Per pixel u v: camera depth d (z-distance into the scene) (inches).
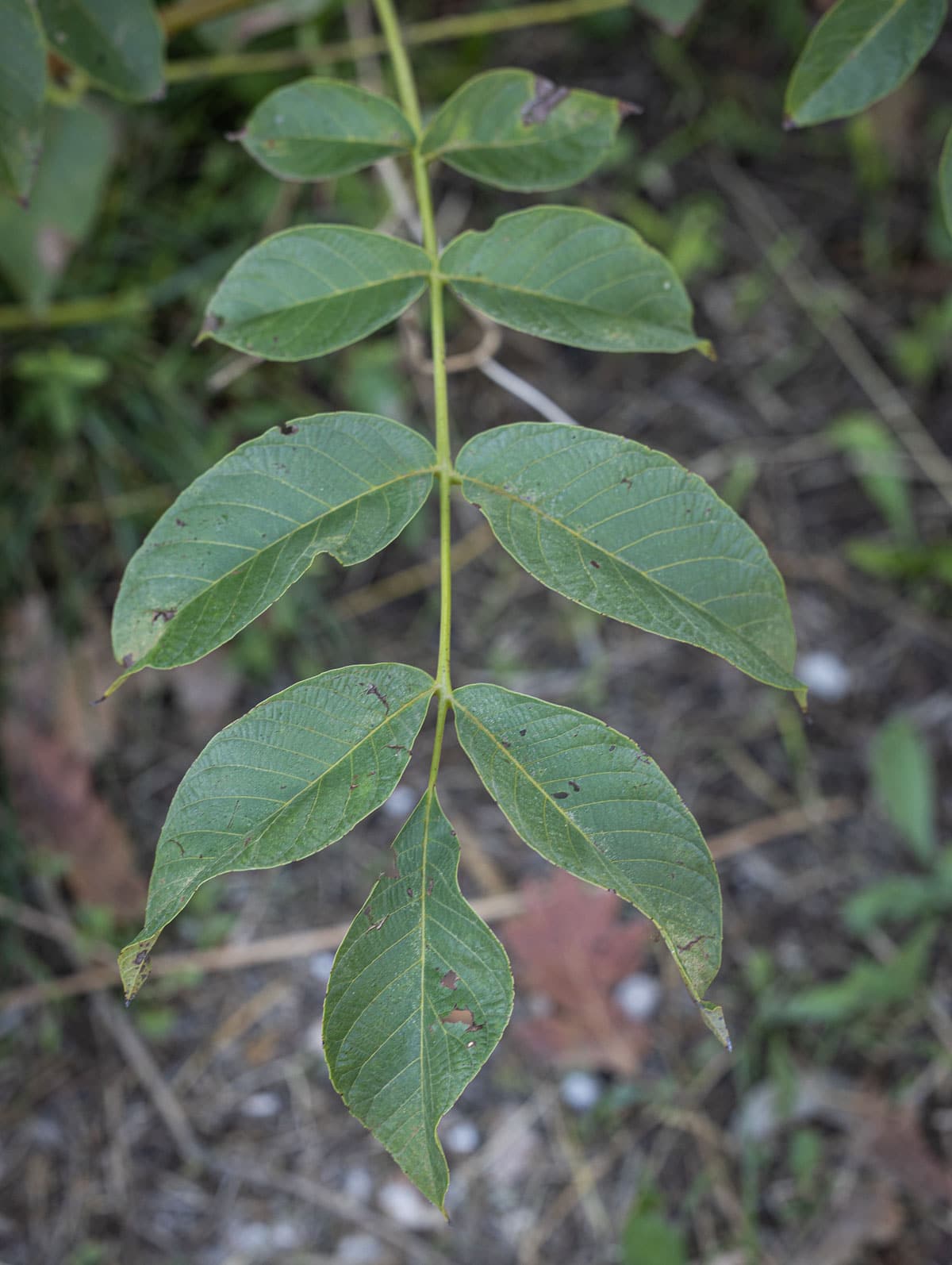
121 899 34.6
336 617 38.8
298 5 33.7
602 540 21.7
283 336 23.6
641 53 44.3
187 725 37.3
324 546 21.6
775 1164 33.2
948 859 34.6
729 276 43.3
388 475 22.1
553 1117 33.7
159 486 38.7
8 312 36.0
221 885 35.6
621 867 20.6
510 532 21.8
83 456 38.6
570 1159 33.3
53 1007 34.1
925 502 40.4
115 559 38.4
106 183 38.4
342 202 39.9
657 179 43.3
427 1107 20.2
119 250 39.1
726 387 42.2
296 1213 32.8
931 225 42.9
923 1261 31.9
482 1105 33.8
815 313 42.9
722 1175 33.1
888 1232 31.9
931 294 42.5
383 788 20.8
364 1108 20.3
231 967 34.9
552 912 33.8
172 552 21.4
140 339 38.9
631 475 21.9
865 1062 33.9
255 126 25.4
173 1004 34.5
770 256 43.4
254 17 33.5
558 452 22.1
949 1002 34.3
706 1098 33.8
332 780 20.8
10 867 34.6
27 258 31.2
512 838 36.3
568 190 42.4
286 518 21.7
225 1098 33.7
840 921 35.3
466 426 40.4
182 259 39.9
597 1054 33.3
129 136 39.6
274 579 21.4
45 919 34.5
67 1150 33.1
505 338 41.6
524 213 24.1
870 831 36.4
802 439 41.4
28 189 25.1
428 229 25.2
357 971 20.5
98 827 34.9
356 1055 20.4
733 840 36.5
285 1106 33.7
